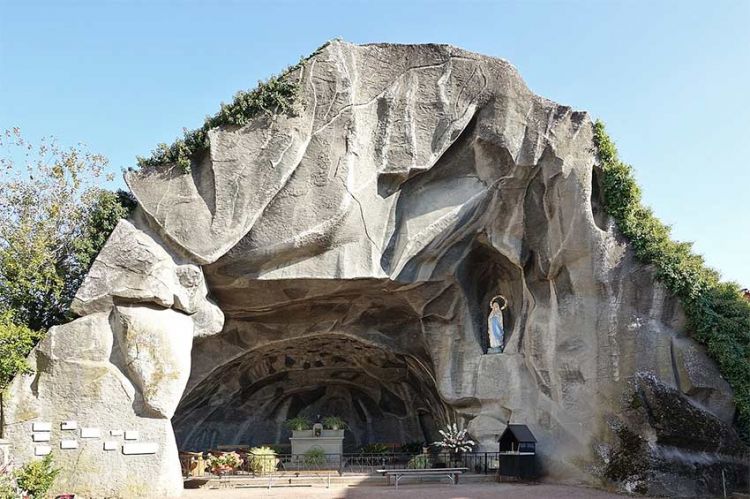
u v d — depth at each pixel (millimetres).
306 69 20469
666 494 16484
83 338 17797
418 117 20891
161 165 19875
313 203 19781
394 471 18906
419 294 22328
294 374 27578
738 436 17844
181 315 19234
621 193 20188
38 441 16938
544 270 20797
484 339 23016
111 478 17000
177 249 19359
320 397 29547
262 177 19562
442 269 21984
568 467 18891
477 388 22125
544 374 20375
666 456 16922
